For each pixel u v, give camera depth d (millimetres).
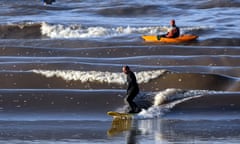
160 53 114500
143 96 83125
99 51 114188
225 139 68375
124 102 83438
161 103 82438
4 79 94188
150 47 116938
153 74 94750
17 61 105812
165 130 72750
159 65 105000
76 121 77688
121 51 114375
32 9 172375
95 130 72938
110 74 95312
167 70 95750
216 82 92562
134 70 97875
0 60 106625
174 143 66500
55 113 80625
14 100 83562
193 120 78062
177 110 81250
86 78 94562
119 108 82062
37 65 100438
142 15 167625
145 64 105250
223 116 79812
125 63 105000
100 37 133500
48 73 95688
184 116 79750
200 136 69688
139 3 186625
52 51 114688
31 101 83312
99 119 78750
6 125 75312
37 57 109312
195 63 106250
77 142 67000
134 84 79750
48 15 166750
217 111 81188
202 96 84125
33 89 89062
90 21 154875
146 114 79562
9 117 79062
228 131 72312
